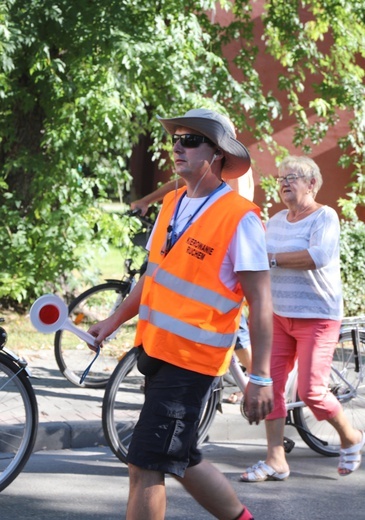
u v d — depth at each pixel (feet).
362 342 30.17
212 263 17.15
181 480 17.47
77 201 49.32
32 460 28.09
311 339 26.07
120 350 39.06
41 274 48.19
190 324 17.04
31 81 48.60
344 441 26.84
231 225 17.17
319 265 25.55
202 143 17.62
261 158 62.64
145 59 45.75
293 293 26.11
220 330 17.16
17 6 44.52
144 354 17.61
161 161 51.80
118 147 50.03
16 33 43.57
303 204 26.61
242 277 17.08
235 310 17.35
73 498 24.32
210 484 17.49
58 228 47.91
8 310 49.39
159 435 16.72
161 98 49.80
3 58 43.39
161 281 17.47
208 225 17.31
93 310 42.80
